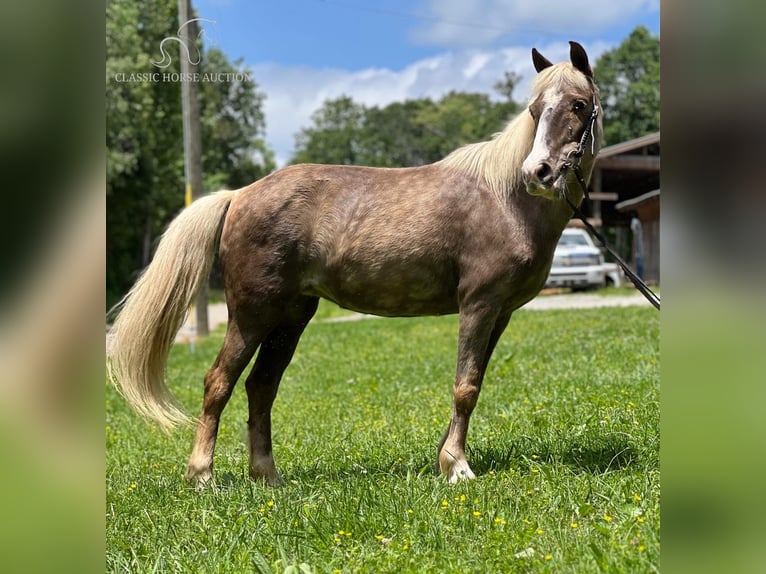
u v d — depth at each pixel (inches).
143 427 315.3
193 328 777.6
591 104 182.9
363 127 3348.9
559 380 325.7
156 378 202.5
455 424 196.9
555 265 1083.9
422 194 199.5
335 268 200.8
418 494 173.9
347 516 161.0
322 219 200.7
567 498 165.8
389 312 208.4
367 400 338.3
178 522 169.0
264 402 213.2
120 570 139.9
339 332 729.6
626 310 705.6
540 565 130.5
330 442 254.8
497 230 192.4
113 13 1077.8
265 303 200.2
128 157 1211.9
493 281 193.0
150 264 205.0
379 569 135.1
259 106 2464.3
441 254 197.2
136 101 1168.2
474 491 175.3
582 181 186.4
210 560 144.6
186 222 205.5
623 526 144.6
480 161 199.5
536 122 181.5
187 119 709.9
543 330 591.2
